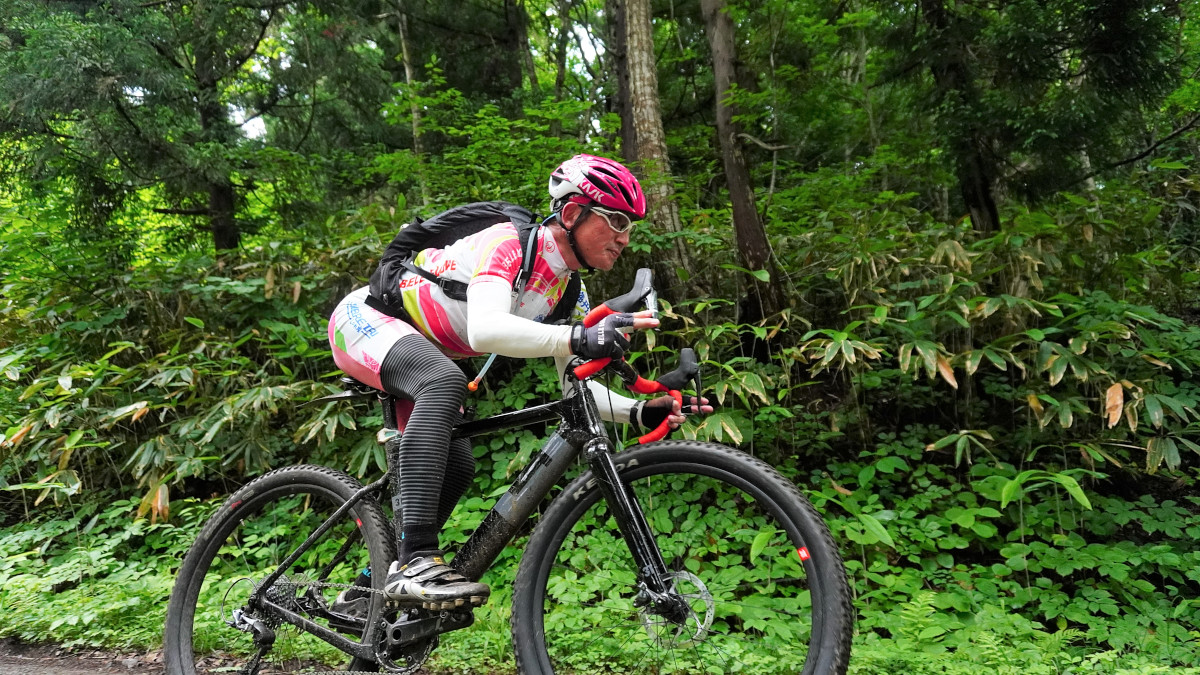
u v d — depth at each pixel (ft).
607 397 6.26
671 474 5.74
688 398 5.97
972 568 10.42
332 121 28.43
